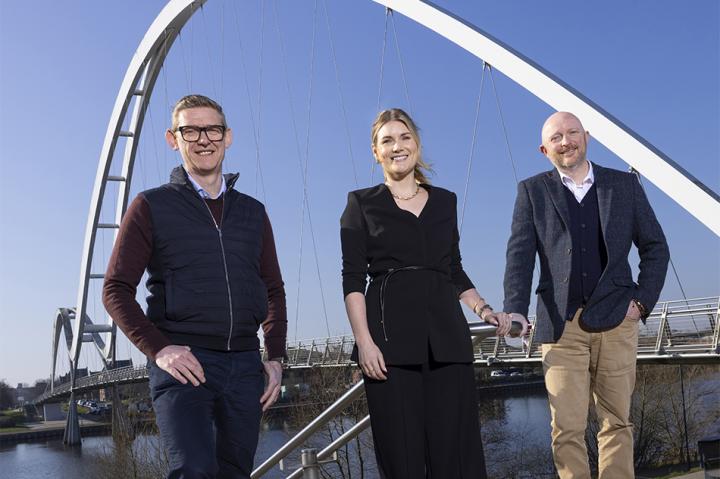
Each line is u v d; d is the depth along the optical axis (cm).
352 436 357
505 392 3912
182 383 233
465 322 249
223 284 248
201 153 261
